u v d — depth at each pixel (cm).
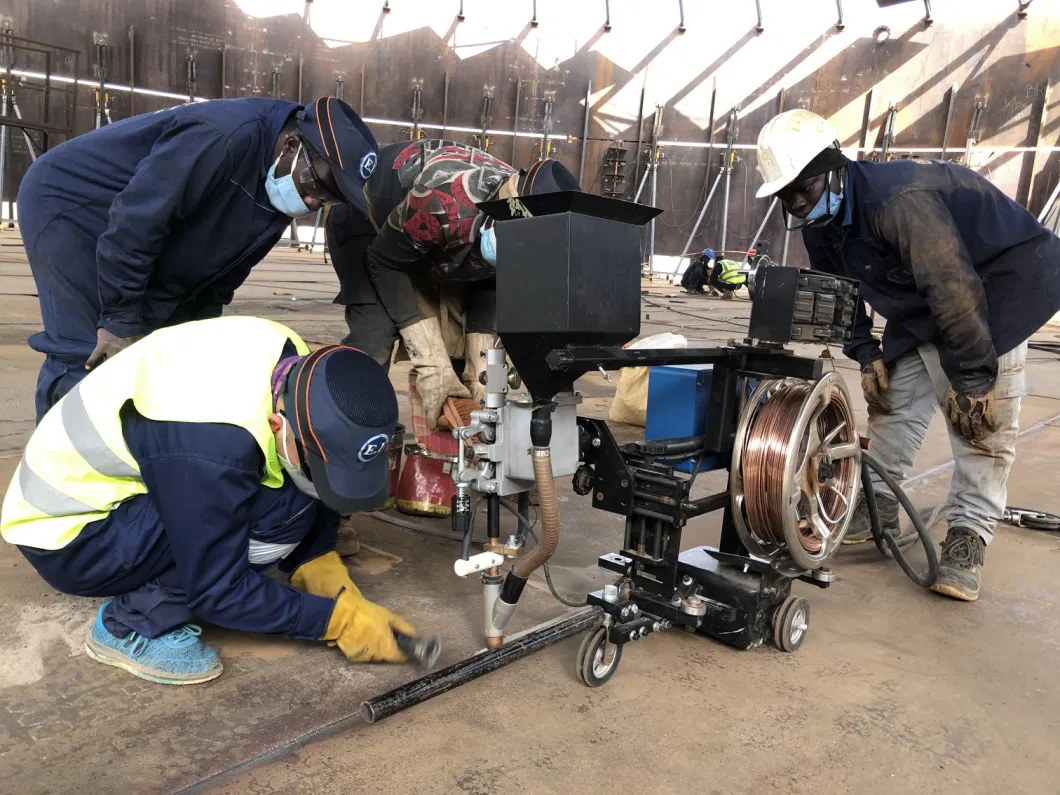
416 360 259
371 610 184
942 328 224
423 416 277
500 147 2225
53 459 164
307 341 630
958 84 2003
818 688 186
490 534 177
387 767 146
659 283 2072
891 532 290
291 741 152
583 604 195
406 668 182
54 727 153
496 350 165
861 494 286
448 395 265
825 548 198
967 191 227
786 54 2091
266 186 223
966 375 229
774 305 187
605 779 146
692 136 2173
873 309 258
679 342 370
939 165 231
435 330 260
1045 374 760
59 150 214
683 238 2216
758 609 195
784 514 181
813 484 194
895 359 273
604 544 274
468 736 157
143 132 213
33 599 203
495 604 178
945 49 1994
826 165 222
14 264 1072
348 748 151
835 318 202
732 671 192
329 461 154
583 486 199
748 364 195
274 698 167
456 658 188
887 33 2016
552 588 192
